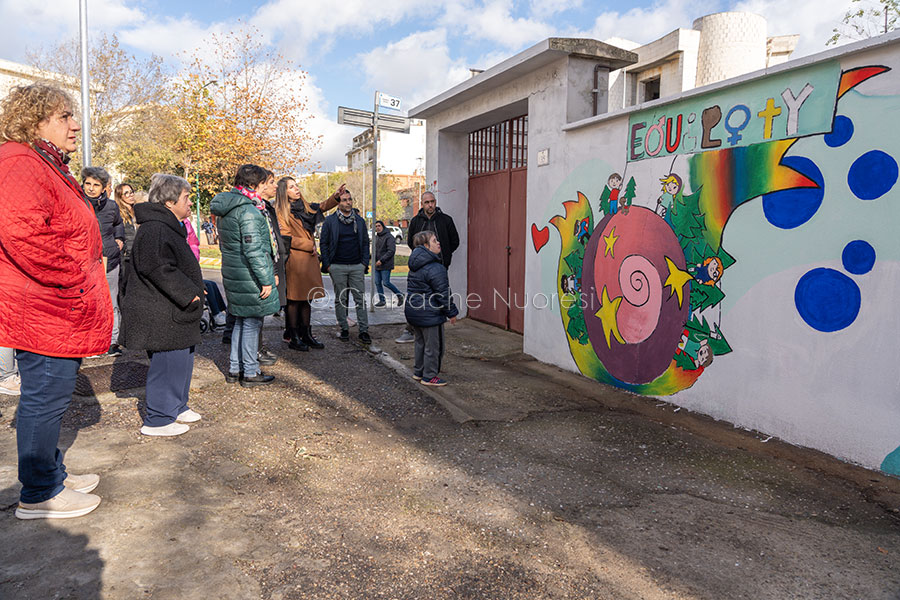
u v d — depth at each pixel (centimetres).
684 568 259
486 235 865
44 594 223
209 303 738
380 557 262
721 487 340
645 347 519
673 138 475
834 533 289
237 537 272
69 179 266
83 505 282
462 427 439
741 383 433
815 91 368
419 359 555
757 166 408
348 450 388
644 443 409
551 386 558
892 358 337
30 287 251
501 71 669
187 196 387
